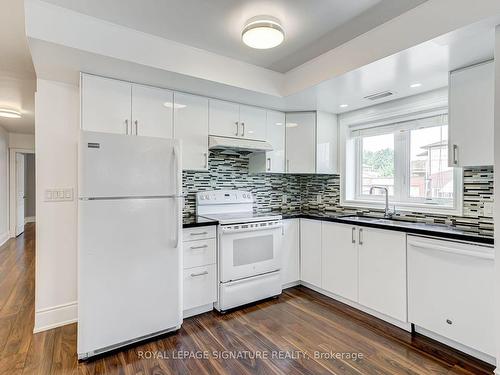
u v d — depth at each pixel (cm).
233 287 271
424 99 273
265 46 205
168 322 224
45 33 174
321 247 304
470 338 192
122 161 204
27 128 565
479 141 204
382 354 201
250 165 348
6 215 593
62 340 219
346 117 348
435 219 262
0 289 320
